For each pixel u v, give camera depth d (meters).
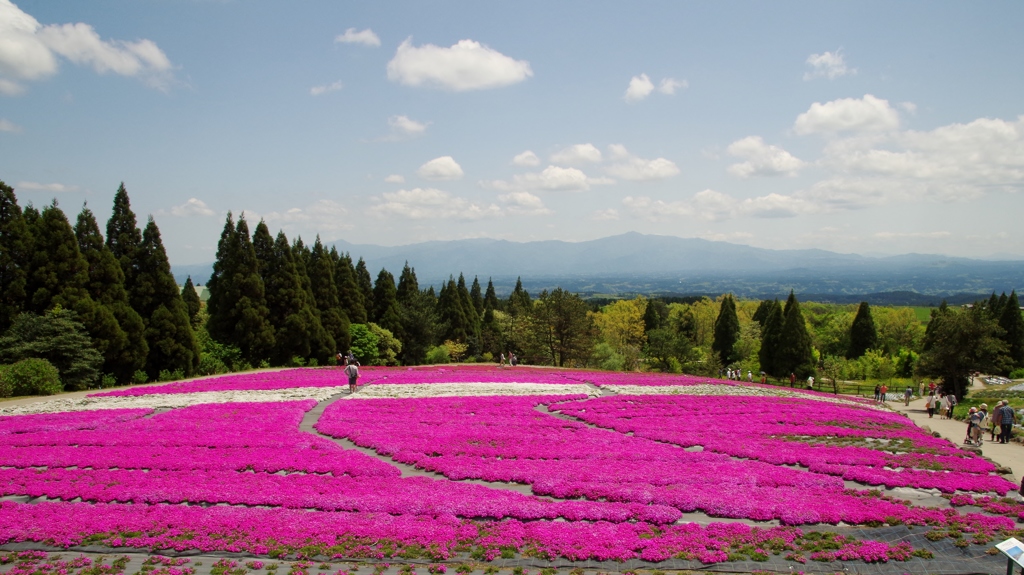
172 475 18.20
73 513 14.84
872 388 70.69
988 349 49.38
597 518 14.97
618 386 40.78
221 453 20.59
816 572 12.27
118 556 12.72
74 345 34.91
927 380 67.38
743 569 12.36
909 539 13.84
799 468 20.34
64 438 22.27
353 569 12.27
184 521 14.33
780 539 13.62
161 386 36.50
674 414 29.92
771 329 74.25
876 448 23.36
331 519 14.53
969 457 21.75
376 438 22.91
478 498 16.00
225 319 52.88
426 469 19.61
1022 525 14.80
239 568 12.23
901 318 103.12
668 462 20.30
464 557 12.78
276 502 15.77
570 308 76.31
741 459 21.31
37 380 32.25
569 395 34.38
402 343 73.94
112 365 39.03
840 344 102.12
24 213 40.34
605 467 19.33
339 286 69.12
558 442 22.95
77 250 39.06
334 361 59.41
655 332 91.81
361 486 17.22
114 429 24.06
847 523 14.80
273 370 48.94
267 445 21.69
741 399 34.97
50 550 13.01
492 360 87.88
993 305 83.75
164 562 12.42
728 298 97.12
